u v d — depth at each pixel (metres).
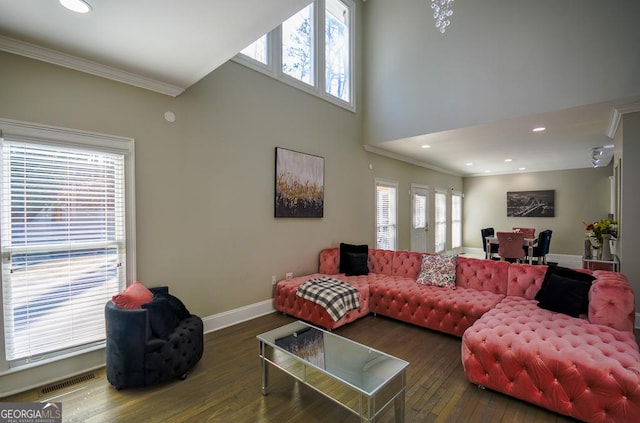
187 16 2.03
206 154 3.44
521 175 9.12
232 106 3.68
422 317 3.45
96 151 2.67
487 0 4.18
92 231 2.66
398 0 5.15
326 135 4.93
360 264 4.58
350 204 5.44
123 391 2.31
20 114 2.32
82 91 2.61
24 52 2.32
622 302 2.42
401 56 5.11
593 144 5.52
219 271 3.56
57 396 2.25
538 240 7.07
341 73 5.37
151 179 3.01
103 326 2.70
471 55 4.32
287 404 2.17
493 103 4.14
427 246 7.99
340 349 2.28
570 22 3.59
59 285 2.49
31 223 2.37
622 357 1.93
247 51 3.88
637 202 3.56
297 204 4.43
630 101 3.39
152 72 2.80
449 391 2.31
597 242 4.82
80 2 1.86
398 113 5.15
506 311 2.81
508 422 1.97
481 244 9.80
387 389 1.88
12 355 2.28
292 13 2.03
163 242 3.10
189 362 2.52
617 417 1.79
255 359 2.81
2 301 2.24
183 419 2.01
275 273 4.17
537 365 2.05
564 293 2.76
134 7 1.92
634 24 3.24
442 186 8.78
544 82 3.76
